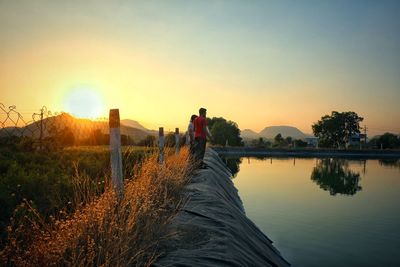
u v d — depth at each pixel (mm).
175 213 5691
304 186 21281
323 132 109625
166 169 7703
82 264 3076
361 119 107188
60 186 5430
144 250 3615
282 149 66438
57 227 3818
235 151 65562
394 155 67438
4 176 6180
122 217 4125
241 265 4078
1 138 11117
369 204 15367
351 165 42312
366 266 7434
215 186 10133
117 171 4898
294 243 9148
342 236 9875
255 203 15117
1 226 3990
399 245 8984
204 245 4363
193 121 13844
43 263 3059
